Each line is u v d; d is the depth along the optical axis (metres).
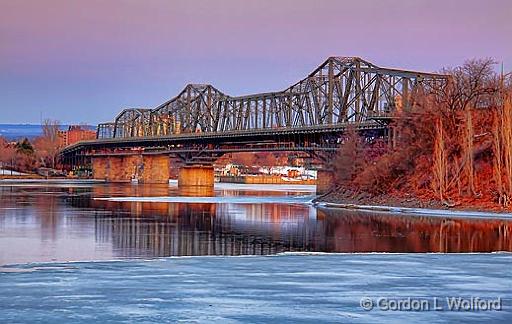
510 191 88.25
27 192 142.50
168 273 29.55
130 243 54.28
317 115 155.50
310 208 99.62
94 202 107.94
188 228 67.12
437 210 91.62
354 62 147.25
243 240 57.34
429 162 102.56
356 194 108.94
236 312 21.33
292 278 28.14
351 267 31.69
